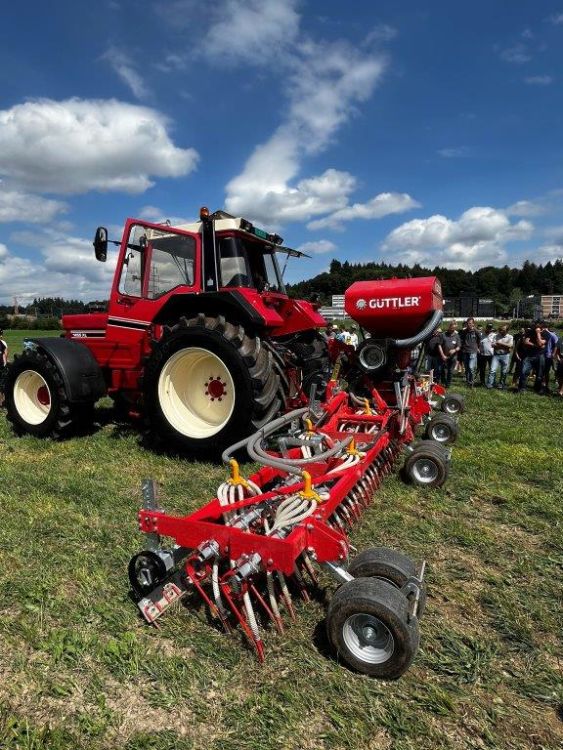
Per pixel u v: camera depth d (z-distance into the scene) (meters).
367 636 2.30
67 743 1.94
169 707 2.11
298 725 2.04
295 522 2.55
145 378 5.33
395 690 2.22
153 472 4.86
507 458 5.50
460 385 12.11
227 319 5.26
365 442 4.41
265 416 5.16
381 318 5.26
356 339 14.42
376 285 5.33
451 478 4.83
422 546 3.52
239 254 5.52
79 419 5.99
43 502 4.06
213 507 2.86
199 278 5.52
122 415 7.26
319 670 2.31
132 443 5.80
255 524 2.89
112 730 2.00
